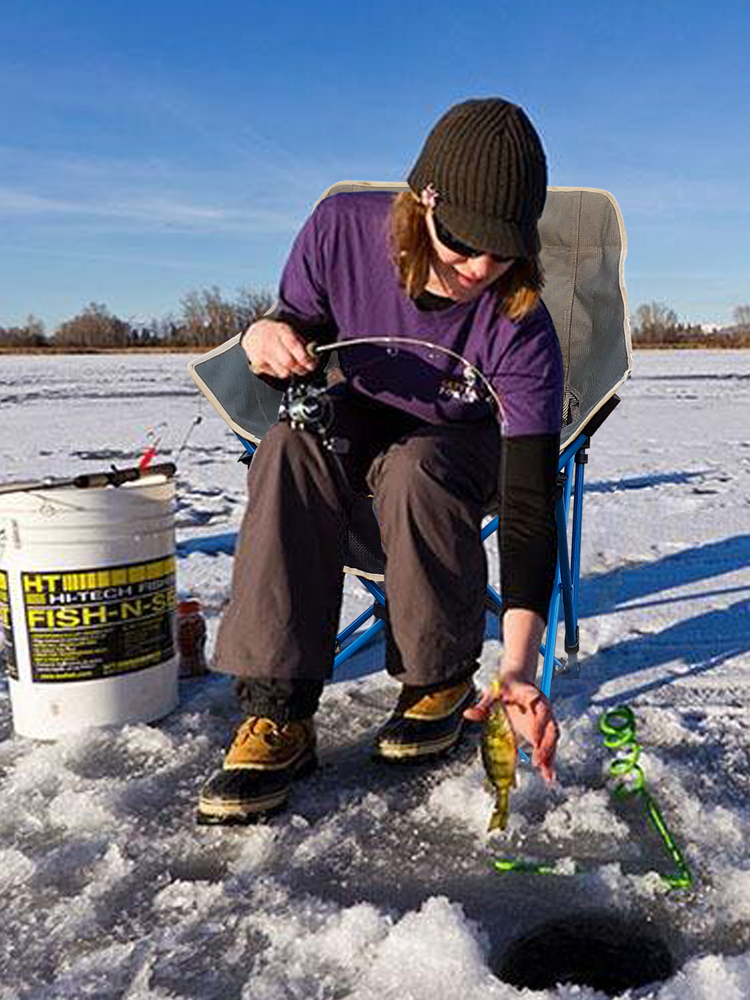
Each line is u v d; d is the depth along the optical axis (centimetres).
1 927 139
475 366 178
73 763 190
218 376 212
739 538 387
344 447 172
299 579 168
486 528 203
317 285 183
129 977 127
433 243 158
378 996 121
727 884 144
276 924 136
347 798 175
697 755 192
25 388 1516
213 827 165
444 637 177
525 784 175
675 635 267
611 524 420
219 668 170
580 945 135
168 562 212
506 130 145
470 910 141
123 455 705
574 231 237
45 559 195
